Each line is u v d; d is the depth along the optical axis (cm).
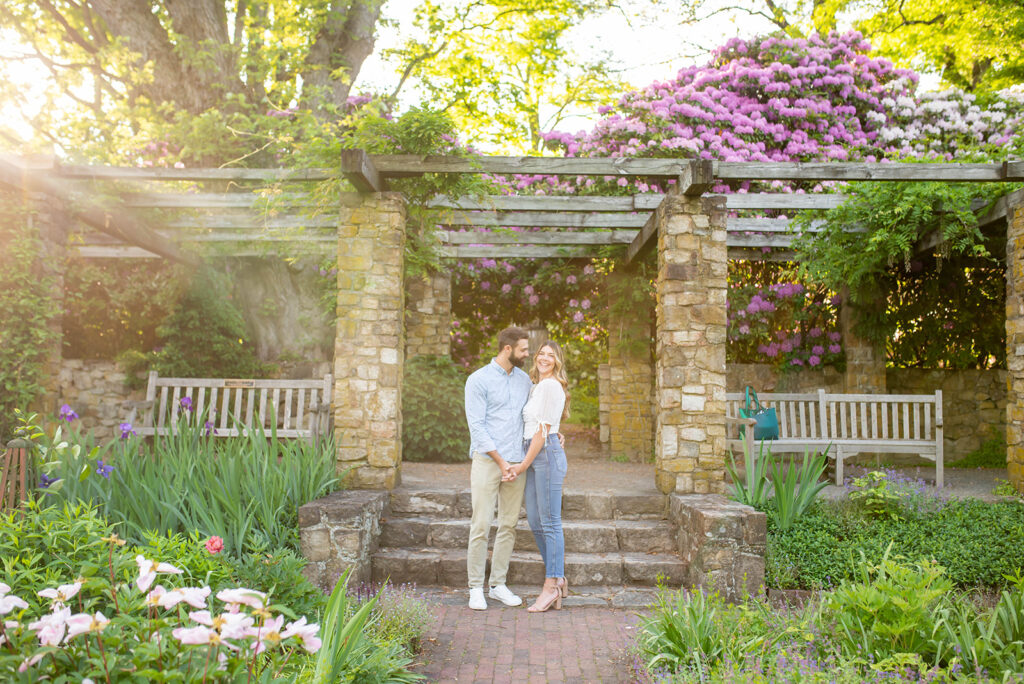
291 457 496
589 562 485
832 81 964
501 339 452
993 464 928
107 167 639
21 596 260
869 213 746
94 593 270
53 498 417
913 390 971
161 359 886
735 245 920
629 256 895
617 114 889
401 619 372
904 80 1017
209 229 862
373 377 566
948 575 459
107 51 881
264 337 979
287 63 952
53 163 635
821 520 535
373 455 564
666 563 483
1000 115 933
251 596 189
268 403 890
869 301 930
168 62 925
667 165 558
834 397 799
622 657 361
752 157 886
